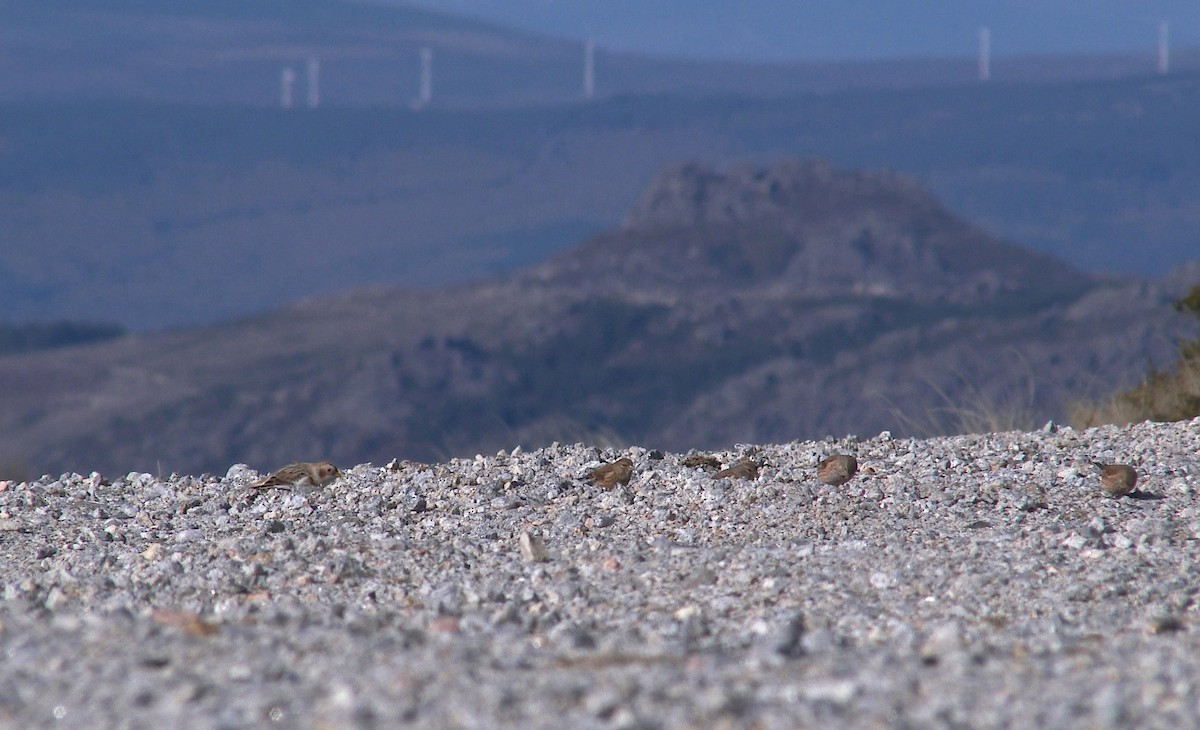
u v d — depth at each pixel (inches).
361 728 517.0
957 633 782.5
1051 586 955.3
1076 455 1504.7
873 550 1074.7
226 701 555.5
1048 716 548.4
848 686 581.9
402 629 783.7
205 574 1007.6
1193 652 708.0
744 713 547.2
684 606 903.7
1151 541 1097.4
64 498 1405.0
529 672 633.6
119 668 615.5
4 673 609.9
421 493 1355.8
